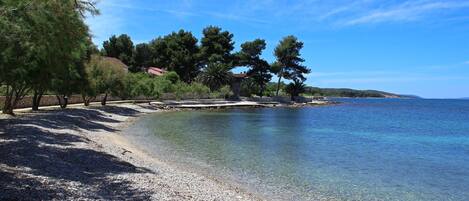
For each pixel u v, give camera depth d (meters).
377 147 33.91
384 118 76.94
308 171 22.28
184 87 117.31
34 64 26.75
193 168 22.14
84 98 62.03
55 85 39.12
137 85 81.62
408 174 22.27
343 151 30.56
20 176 14.11
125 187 14.99
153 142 32.47
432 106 155.00
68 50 19.44
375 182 20.11
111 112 59.97
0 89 47.94
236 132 43.47
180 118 63.62
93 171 17.28
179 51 141.25
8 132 25.16
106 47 147.38
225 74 133.00
